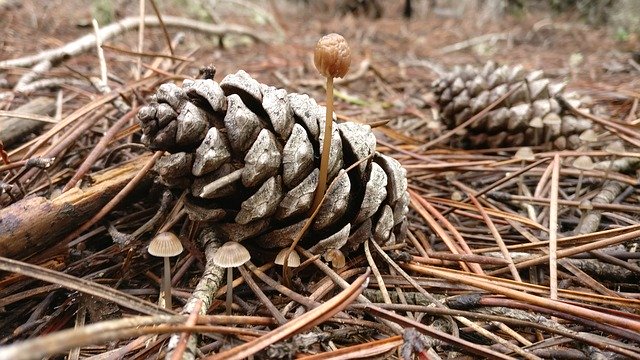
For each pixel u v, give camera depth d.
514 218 0.18
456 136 0.27
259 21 0.76
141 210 0.17
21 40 0.40
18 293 0.13
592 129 0.25
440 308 0.13
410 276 0.15
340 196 0.14
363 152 0.14
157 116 0.13
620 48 0.54
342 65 0.12
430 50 0.60
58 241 0.14
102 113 0.20
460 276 0.14
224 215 0.13
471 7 0.95
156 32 0.54
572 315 0.13
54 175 0.18
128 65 0.37
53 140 0.20
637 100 0.30
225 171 0.13
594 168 0.22
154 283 0.15
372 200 0.14
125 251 0.15
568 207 0.20
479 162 0.22
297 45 0.57
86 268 0.15
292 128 0.14
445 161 0.24
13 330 0.13
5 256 0.13
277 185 0.13
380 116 0.31
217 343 0.12
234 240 0.14
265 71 0.41
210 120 0.13
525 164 0.24
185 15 0.63
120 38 0.49
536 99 0.25
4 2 0.49
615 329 0.12
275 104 0.13
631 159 0.23
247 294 0.14
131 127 0.19
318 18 0.92
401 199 0.15
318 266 0.14
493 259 0.15
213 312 0.13
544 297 0.13
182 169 0.13
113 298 0.11
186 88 0.13
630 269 0.16
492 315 0.13
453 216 0.20
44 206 0.14
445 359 0.12
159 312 0.12
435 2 1.00
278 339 0.11
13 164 0.16
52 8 0.54
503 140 0.26
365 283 0.12
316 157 0.14
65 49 0.32
